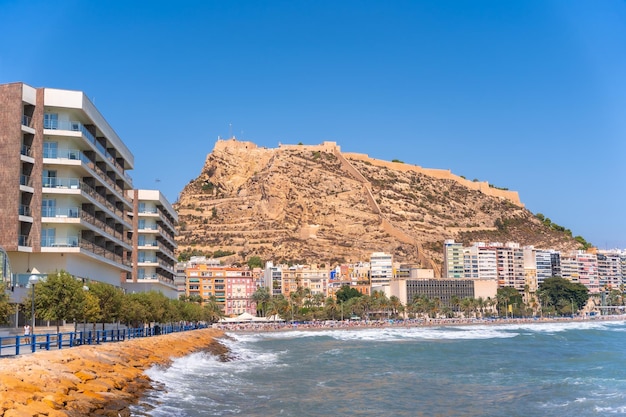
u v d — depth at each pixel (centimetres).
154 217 15262
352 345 14050
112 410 3916
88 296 7594
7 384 3494
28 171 9331
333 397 5691
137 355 6706
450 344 14112
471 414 4962
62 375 4175
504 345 13612
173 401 4859
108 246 11812
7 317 6475
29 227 9256
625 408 5191
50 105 9394
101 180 10806
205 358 8962
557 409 5175
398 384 6694
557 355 10669
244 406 5000
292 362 9425
